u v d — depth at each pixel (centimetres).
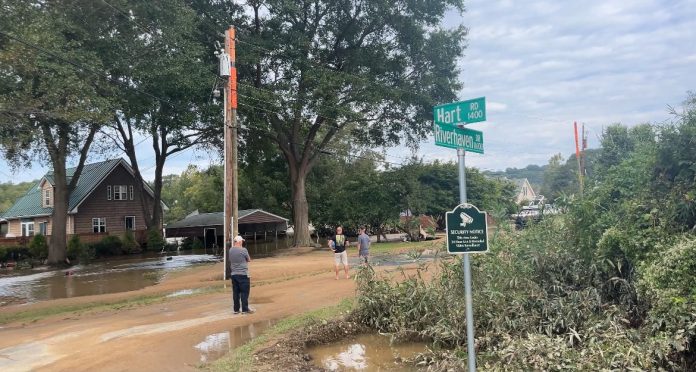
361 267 1066
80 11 2300
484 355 741
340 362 813
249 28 3331
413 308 942
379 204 4172
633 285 761
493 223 999
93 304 1562
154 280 2255
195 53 2688
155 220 4459
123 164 4856
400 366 785
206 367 773
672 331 638
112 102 2295
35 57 1603
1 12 1556
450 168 4828
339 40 3481
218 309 1298
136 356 845
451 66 3575
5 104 1561
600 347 659
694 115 809
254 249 3978
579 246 862
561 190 973
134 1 2464
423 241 4012
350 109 3206
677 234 742
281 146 3844
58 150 3303
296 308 1255
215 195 6912
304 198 3888
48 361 825
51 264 3409
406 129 3719
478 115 530
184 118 2947
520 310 807
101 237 4350
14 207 5431
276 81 3319
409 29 3356
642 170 850
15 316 1394
